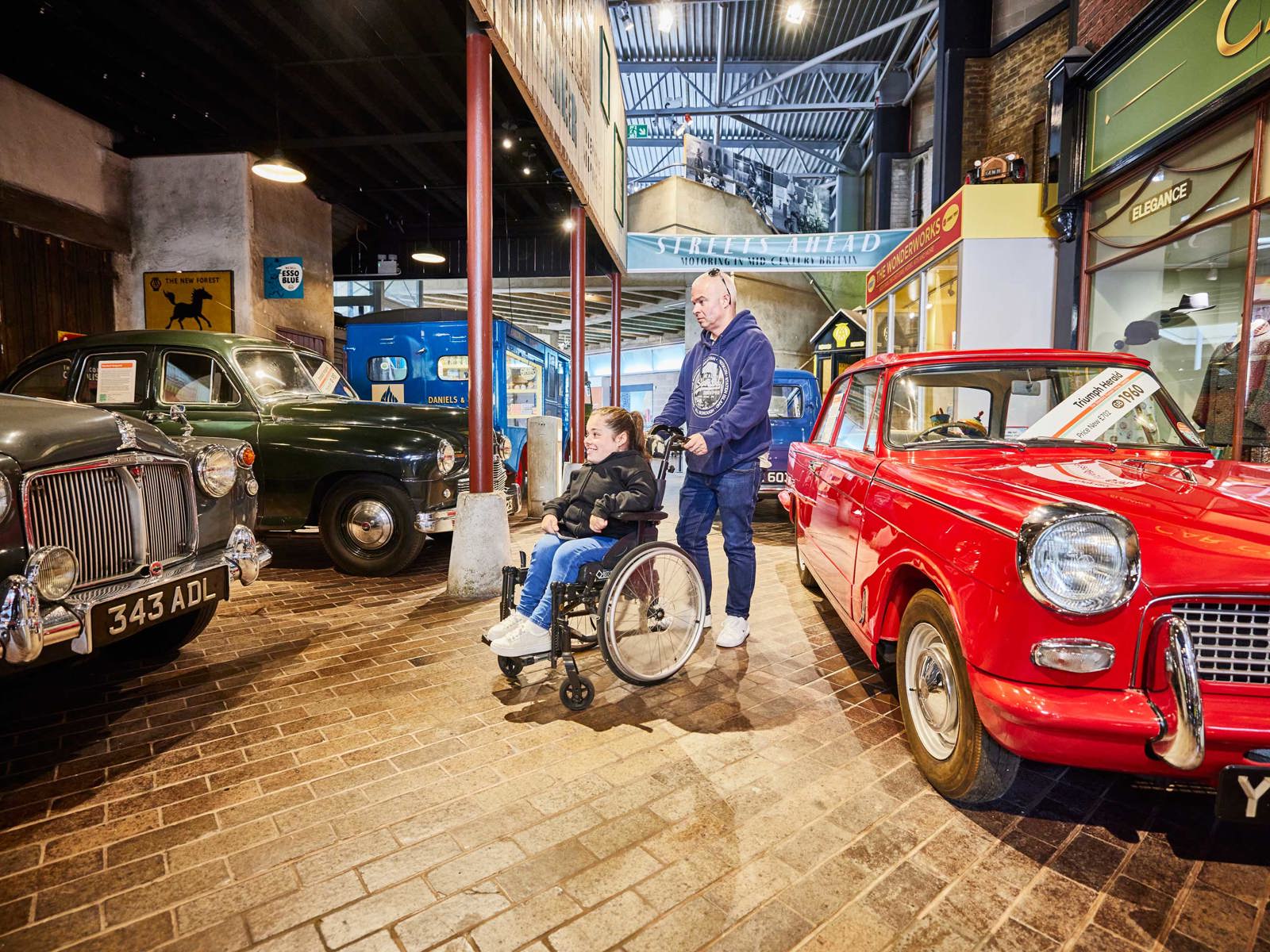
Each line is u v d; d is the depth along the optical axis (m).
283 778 2.23
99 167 7.68
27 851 1.85
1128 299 6.91
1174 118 5.76
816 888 1.70
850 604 2.87
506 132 8.00
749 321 3.27
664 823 1.98
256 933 1.55
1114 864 1.79
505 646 2.78
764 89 17.38
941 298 9.12
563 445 10.55
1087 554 1.60
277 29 6.07
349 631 3.75
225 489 3.01
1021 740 1.68
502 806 2.07
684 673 3.17
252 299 8.17
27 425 2.25
